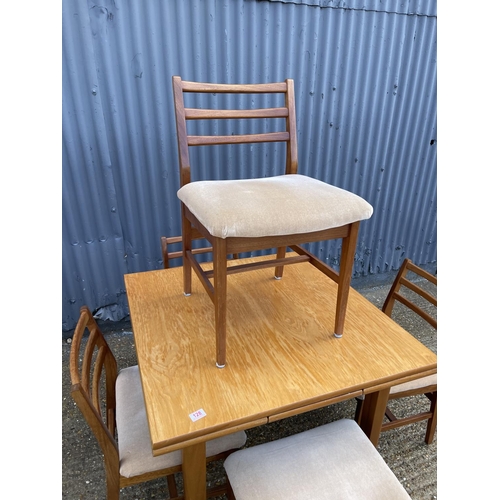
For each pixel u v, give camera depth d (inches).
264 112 48.6
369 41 72.9
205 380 36.3
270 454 35.6
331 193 37.9
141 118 64.7
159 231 74.9
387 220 94.8
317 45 70.1
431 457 52.6
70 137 61.4
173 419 31.7
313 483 32.8
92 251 71.3
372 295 97.7
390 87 79.2
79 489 47.8
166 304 49.8
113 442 33.8
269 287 54.7
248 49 66.2
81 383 31.8
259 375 37.0
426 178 93.4
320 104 75.0
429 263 107.6
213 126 69.8
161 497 47.1
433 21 75.6
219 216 32.3
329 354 40.3
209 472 50.2
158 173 69.9
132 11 57.3
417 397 64.1
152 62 61.4
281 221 33.4
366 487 32.9
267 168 77.2
